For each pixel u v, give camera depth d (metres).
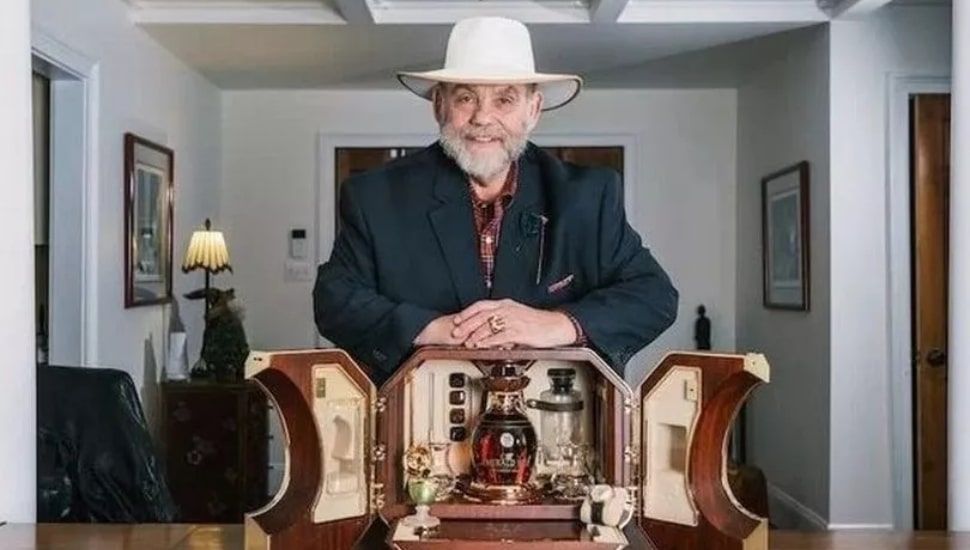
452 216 1.44
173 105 4.73
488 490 1.25
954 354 1.66
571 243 1.44
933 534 1.51
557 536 1.17
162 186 4.47
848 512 4.07
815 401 4.29
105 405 2.45
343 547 1.24
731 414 1.26
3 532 1.49
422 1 4.04
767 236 5.03
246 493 4.41
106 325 3.79
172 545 1.42
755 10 4.06
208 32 4.27
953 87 1.67
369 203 1.47
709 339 5.73
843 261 4.07
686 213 5.77
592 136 5.76
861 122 4.07
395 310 1.32
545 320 1.30
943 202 4.06
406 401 1.30
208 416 4.41
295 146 5.76
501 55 1.41
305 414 1.22
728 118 5.75
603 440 1.30
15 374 1.57
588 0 4.01
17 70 1.57
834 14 3.99
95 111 3.64
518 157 1.46
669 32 4.29
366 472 1.26
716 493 1.26
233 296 4.87
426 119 5.77
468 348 1.27
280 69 5.11
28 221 1.60
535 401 1.34
